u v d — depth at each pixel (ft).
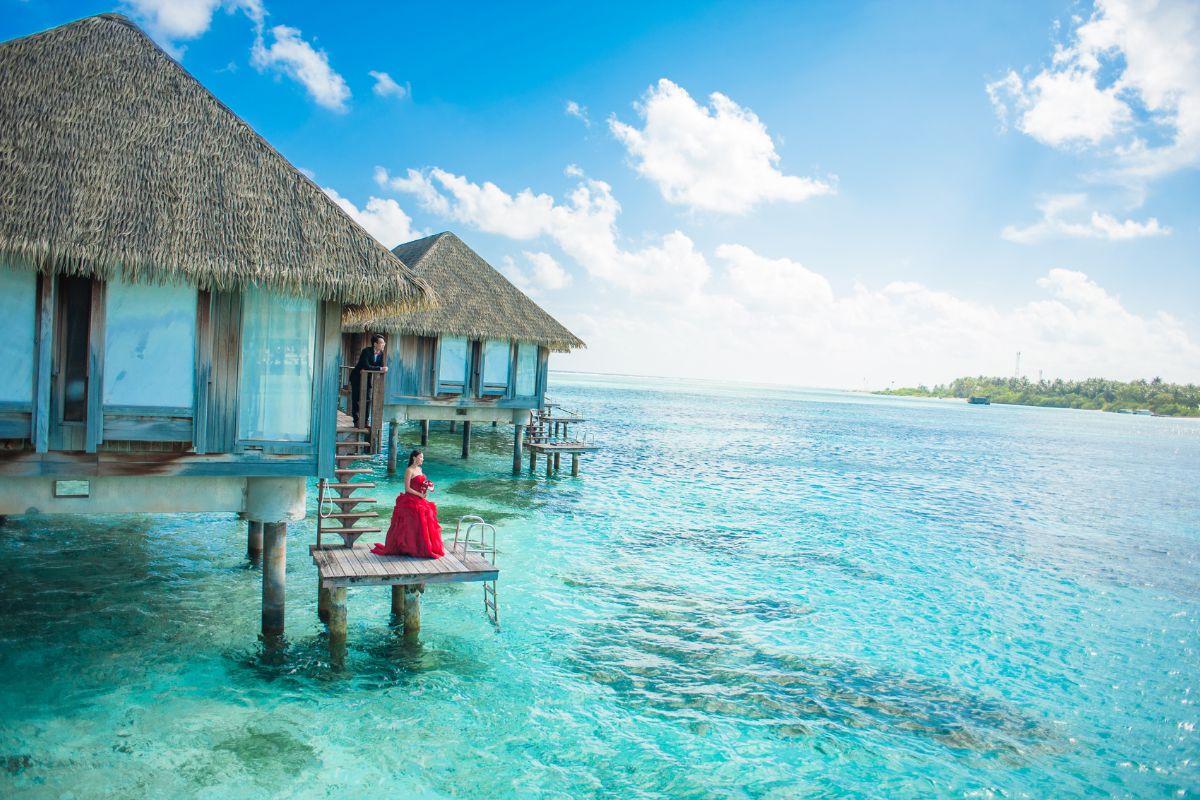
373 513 38.47
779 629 42.52
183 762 25.18
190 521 57.57
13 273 26.66
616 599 45.83
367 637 36.47
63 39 30.94
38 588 40.37
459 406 82.94
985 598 51.34
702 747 28.73
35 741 25.67
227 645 34.42
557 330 86.22
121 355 28.25
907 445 194.70
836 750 29.14
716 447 150.41
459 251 87.76
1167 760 29.89
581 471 100.12
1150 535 78.95
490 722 29.55
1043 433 319.88
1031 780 27.86
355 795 24.11
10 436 26.91
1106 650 42.14
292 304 30.81
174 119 31.07
